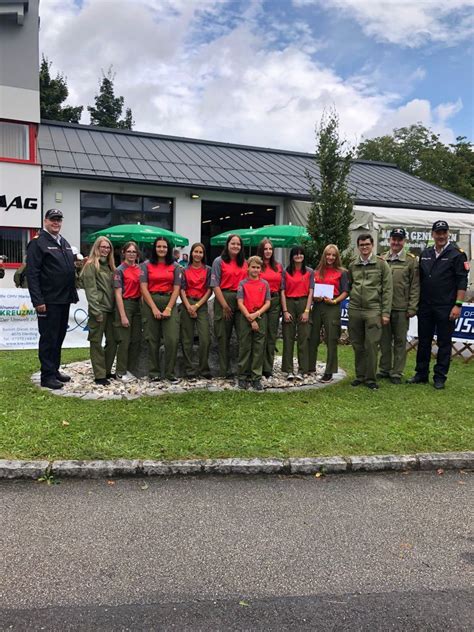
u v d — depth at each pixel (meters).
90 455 4.47
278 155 25.12
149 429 5.16
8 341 9.82
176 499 3.93
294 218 19.47
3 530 3.44
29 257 6.51
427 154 43.59
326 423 5.47
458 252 7.07
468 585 2.94
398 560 3.18
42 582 2.89
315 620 2.63
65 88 35.97
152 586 2.88
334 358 7.42
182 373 7.42
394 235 7.37
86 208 17.52
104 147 20.14
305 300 7.52
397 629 2.57
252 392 6.70
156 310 6.83
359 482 4.31
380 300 7.02
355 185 22.72
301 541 3.37
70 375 7.57
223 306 6.98
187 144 23.53
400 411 5.99
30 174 15.34
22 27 15.13
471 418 5.76
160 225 18.62
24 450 4.53
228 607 2.72
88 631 2.53
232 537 3.40
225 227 26.14
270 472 4.41
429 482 4.34
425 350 7.38
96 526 3.51
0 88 14.98
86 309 10.31
